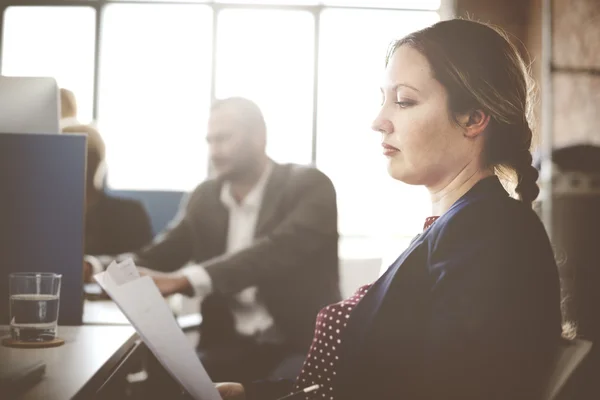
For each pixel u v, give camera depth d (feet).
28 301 3.88
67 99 9.20
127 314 2.90
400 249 17.88
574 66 14.64
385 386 2.79
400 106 3.07
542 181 12.57
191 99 18.84
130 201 10.73
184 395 4.01
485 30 3.04
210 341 7.00
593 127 13.82
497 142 3.01
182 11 18.94
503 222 2.68
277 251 7.02
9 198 4.74
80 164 4.76
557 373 2.57
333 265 7.43
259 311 7.09
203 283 6.47
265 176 7.73
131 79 18.83
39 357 3.51
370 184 18.69
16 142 4.75
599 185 12.06
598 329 7.74
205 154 18.63
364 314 2.99
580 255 10.96
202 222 7.93
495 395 2.45
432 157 2.99
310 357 3.62
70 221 4.74
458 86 2.95
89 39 18.92
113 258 7.52
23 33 18.95
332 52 18.99
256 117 7.64
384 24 19.08
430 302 2.74
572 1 14.98
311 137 18.97
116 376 3.62
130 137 18.62
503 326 2.47
